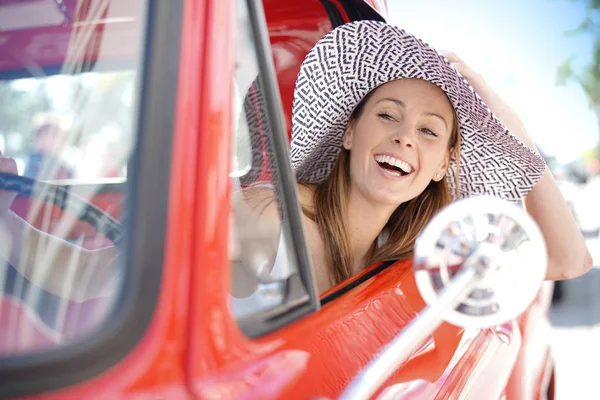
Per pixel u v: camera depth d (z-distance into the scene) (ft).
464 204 2.85
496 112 7.27
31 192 2.81
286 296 3.10
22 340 2.28
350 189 6.36
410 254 6.26
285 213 3.18
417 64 5.99
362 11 6.59
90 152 2.62
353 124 6.40
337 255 6.26
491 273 2.82
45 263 2.62
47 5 2.93
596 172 32.32
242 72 2.91
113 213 2.41
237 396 2.37
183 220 2.25
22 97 3.00
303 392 2.77
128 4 2.48
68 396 1.93
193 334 2.25
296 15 6.69
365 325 3.85
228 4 2.58
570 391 12.35
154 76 2.26
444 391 4.11
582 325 16.19
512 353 5.67
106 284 2.29
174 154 2.24
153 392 2.08
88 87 2.70
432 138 6.17
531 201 7.50
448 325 4.80
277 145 3.19
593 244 24.77
